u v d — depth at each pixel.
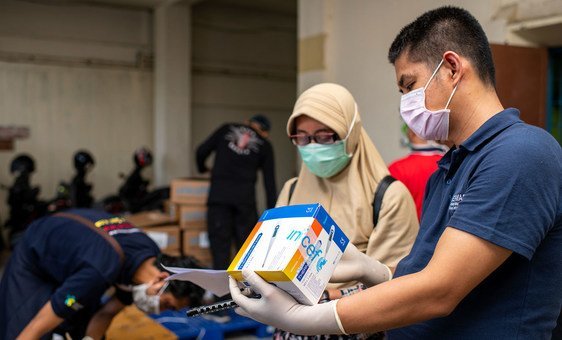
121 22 7.44
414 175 2.39
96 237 2.08
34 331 1.97
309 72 4.62
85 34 7.25
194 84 7.89
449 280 0.92
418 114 1.12
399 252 1.56
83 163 6.21
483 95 1.08
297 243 1.00
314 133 1.64
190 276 1.27
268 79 8.40
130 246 2.16
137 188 6.39
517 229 0.92
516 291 0.99
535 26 2.92
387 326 0.96
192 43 7.84
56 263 2.11
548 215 0.94
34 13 6.97
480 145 1.04
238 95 8.20
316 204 1.07
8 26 6.85
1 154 6.87
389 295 0.94
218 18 7.98
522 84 3.02
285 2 7.82
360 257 1.25
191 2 7.16
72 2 7.15
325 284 1.05
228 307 1.16
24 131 6.99
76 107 7.25
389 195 1.59
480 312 1.01
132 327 3.40
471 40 1.07
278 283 1.01
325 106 1.61
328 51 4.44
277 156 8.53
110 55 7.40
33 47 6.99
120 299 2.44
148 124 7.69
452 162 1.11
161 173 7.42
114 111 7.47
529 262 0.98
